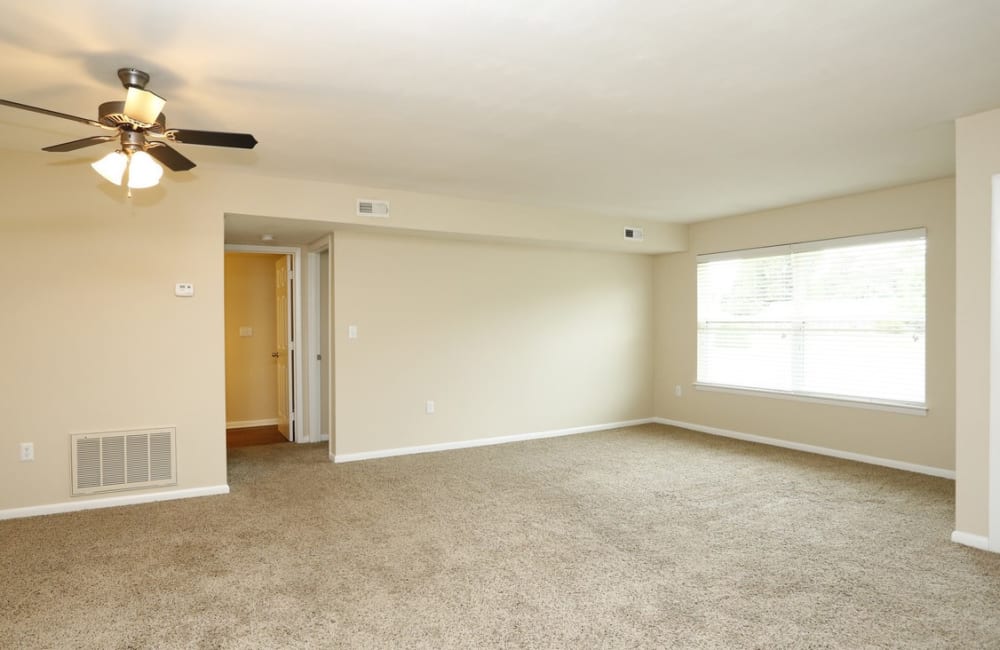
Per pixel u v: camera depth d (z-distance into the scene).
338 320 5.32
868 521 3.72
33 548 3.28
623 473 4.89
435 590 2.78
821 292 5.53
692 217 6.39
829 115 3.21
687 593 2.76
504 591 2.77
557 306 6.57
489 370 6.11
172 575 2.94
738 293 6.32
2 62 2.48
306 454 5.62
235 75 2.64
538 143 3.70
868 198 5.12
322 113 3.16
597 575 2.95
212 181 4.35
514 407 6.27
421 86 2.79
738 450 5.74
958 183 3.27
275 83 2.74
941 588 2.80
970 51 2.44
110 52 2.40
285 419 6.45
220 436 4.36
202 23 2.16
